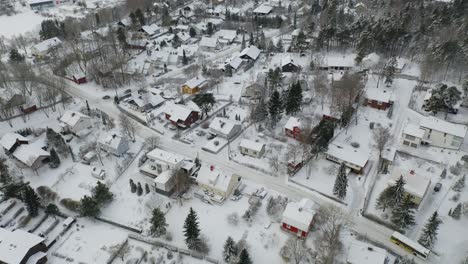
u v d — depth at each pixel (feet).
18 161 276.41
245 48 453.17
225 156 282.36
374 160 273.75
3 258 194.18
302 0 627.05
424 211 228.84
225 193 238.68
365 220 225.35
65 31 514.68
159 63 443.32
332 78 350.23
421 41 413.39
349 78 327.47
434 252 203.62
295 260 198.90
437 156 273.54
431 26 432.66
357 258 189.78
